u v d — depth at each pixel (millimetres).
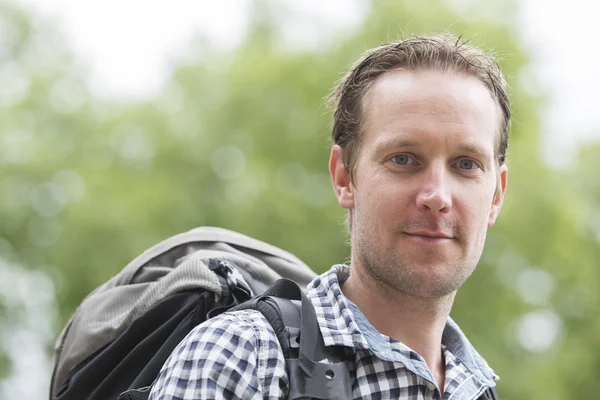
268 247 2963
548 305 12133
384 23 11461
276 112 11727
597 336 12664
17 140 13195
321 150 11266
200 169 11867
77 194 12391
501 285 11086
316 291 2303
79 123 13211
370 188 2246
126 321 2543
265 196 10836
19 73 14359
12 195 12664
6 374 12523
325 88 11625
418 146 2219
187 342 2096
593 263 12938
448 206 2186
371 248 2236
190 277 2484
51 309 12656
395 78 2303
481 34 11469
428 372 2207
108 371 2547
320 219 10758
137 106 12836
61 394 2602
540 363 12008
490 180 2289
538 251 11352
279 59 12062
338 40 11898
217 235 2885
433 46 2336
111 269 11422
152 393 2098
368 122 2305
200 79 12766
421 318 2283
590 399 12891
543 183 11430
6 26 14562
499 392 11086
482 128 2275
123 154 12359
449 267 2209
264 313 2164
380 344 2195
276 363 2072
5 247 12680
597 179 16062
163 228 11547
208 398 2000
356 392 2146
